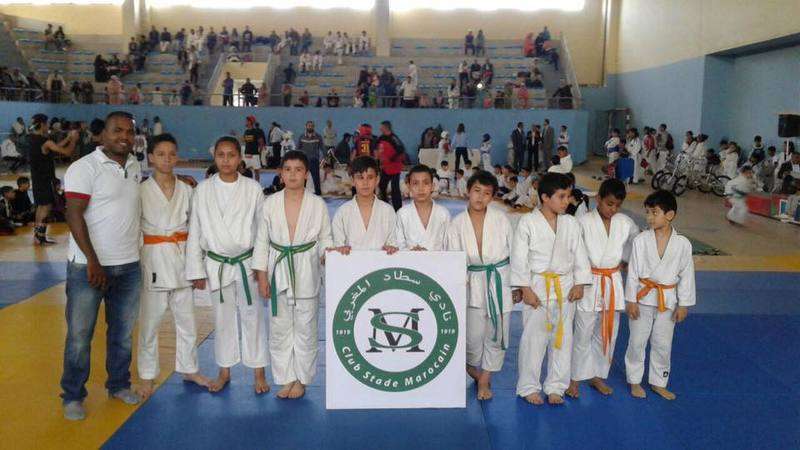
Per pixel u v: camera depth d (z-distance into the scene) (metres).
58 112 24.22
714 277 8.16
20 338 5.57
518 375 4.59
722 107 20.75
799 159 14.52
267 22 29.91
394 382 4.22
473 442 3.87
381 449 3.77
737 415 4.27
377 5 27.97
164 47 28.67
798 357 5.34
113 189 3.94
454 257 4.19
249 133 20.66
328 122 22.20
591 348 4.55
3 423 4.02
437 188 16.03
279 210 4.25
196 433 3.93
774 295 7.30
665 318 4.45
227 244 4.27
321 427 4.02
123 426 4.00
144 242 4.32
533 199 13.96
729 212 12.45
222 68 27.48
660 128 20.95
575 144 24.05
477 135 24.11
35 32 28.42
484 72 25.97
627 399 4.50
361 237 4.44
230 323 4.44
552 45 28.11
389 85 24.94
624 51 27.97
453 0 29.56
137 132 22.73
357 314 4.18
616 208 4.41
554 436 3.96
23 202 11.30
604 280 4.43
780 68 17.97
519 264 4.22
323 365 5.07
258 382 4.52
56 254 9.04
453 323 4.21
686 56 21.91
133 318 4.23
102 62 26.47
